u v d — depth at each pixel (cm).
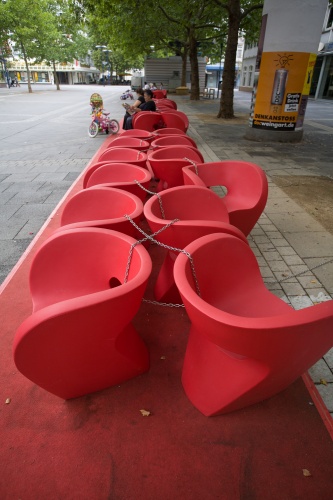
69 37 4153
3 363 238
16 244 403
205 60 3444
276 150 880
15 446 184
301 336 138
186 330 268
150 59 3509
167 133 639
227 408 191
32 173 699
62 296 227
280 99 930
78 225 241
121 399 209
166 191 283
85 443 185
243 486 166
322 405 204
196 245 192
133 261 197
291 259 363
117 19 1566
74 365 185
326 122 1430
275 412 200
